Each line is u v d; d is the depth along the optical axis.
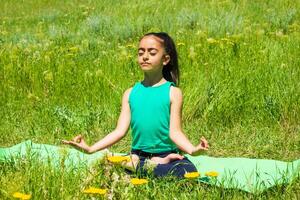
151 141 4.65
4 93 7.74
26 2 19.70
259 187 4.25
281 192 4.36
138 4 15.14
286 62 8.09
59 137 6.23
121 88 7.27
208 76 7.45
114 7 15.62
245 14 12.94
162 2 15.01
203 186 4.37
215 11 12.95
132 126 4.74
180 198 3.97
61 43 10.97
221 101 6.62
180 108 4.65
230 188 4.22
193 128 6.37
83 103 7.21
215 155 5.75
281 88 6.91
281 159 5.57
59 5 18.64
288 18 11.91
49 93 7.77
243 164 5.23
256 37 9.77
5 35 13.21
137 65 8.20
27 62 8.65
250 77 7.28
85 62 8.69
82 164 4.39
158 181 4.28
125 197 3.79
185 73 7.21
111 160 3.84
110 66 8.34
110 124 6.53
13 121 6.77
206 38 9.82
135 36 11.64
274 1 14.25
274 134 6.12
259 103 6.71
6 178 4.11
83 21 14.09
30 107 7.21
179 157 4.55
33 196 3.82
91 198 3.73
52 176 4.00
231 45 8.86
